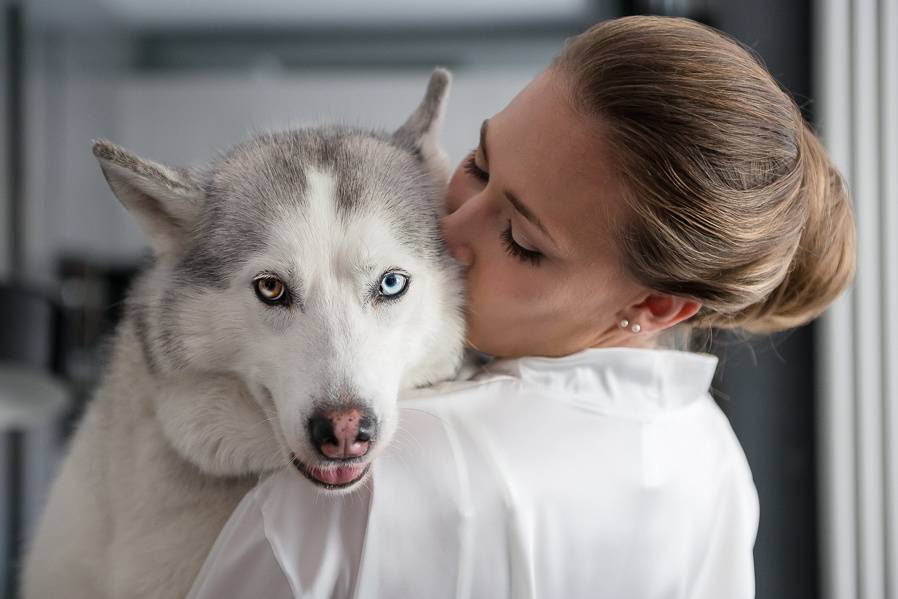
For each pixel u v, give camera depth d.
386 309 1.68
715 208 1.45
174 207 1.82
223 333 1.70
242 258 1.69
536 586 1.43
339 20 5.89
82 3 5.63
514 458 1.46
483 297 1.73
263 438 1.69
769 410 3.94
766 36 3.86
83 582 1.85
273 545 1.40
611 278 1.59
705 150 1.45
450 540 1.37
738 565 1.67
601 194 1.51
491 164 1.67
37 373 2.62
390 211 1.73
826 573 3.77
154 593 1.67
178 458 1.73
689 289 1.55
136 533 1.71
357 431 1.46
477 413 1.53
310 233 1.65
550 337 1.71
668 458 1.61
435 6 5.76
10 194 5.25
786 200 1.53
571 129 1.53
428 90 2.09
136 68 6.02
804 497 3.95
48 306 2.62
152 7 5.77
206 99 6.06
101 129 5.89
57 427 4.82
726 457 1.78
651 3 4.54
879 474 3.53
